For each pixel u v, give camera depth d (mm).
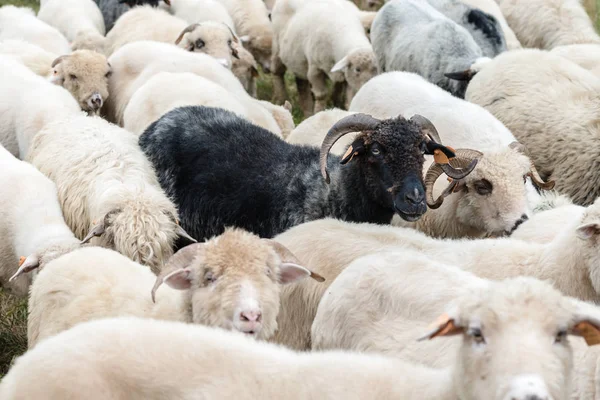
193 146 11055
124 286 7656
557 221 9258
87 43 17562
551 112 12570
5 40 16609
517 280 5254
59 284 7793
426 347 6547
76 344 5445
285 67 20141
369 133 9508
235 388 5316
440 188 10609
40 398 5293
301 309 8242
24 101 13055
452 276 6953
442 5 17516
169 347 5453
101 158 10844
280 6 19828
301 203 10102
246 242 7156
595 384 6020
